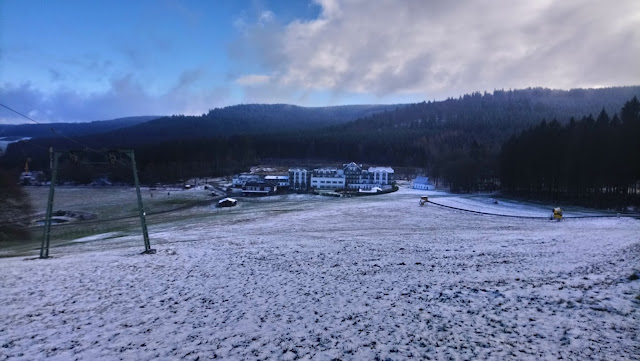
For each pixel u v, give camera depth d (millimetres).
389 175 117500
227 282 16578
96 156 129000
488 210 59750
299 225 44688
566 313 11273
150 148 171625
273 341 10094
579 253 21078
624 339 9375
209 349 9672
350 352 9336
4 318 12211
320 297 14039
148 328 11203
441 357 8906
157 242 32344
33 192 104500
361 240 29922
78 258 23312
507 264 18969
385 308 12578
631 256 18828
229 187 115938
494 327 10594
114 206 80625
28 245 40781
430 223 45875
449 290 14422
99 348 9859
